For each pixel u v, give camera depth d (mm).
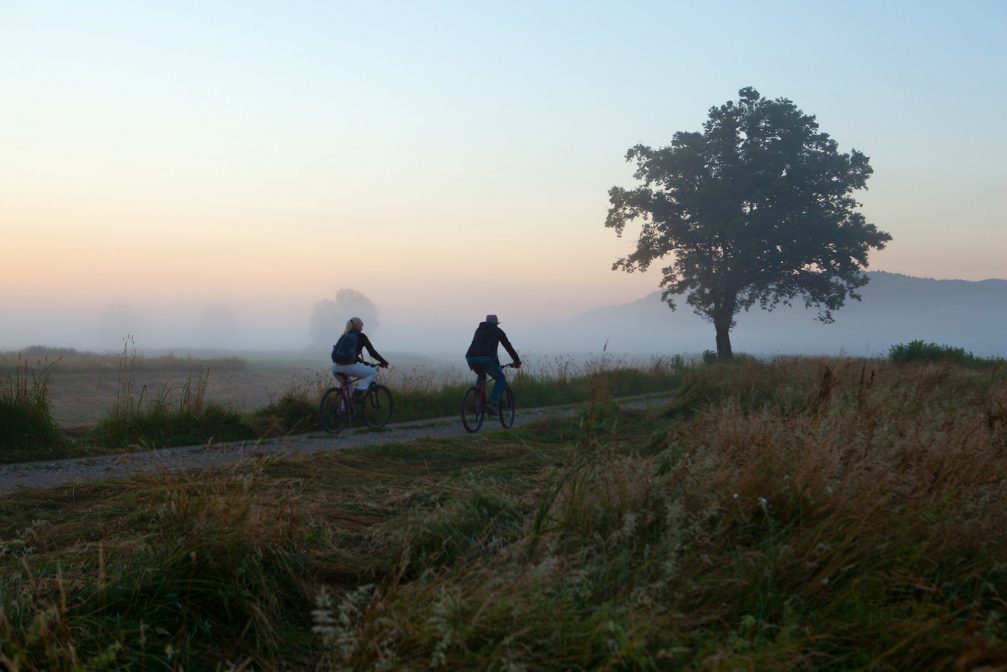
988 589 4246
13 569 4613
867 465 5395
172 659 3621
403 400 16125
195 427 12039
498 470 8609
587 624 3525
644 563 4207
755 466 5348
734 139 49281
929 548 4469
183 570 4230
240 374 35500
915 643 3562
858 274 49125
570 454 7098
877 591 4070
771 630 3744
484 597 3691
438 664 3264
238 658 3789
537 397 19047
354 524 6020
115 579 4078
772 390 13438
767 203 48250
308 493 7027
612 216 49406
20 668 3225
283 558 4656
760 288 49188
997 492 5172
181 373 34000
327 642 3557
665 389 23422
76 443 10812
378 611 3633
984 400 9625
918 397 9602
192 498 5059
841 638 3707
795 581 4160
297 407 13703
